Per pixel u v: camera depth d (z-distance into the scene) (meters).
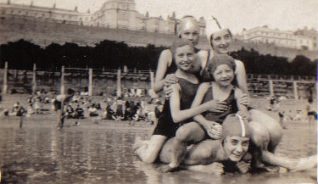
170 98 2.68
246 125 2.69
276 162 2.81
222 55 2.78
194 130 2.64
